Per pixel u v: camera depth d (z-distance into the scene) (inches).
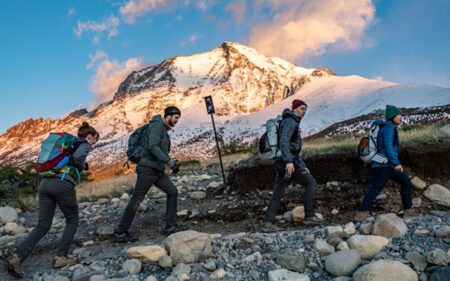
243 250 204.4
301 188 309.9
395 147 237.6
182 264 188.2
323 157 321.1
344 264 175.3
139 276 190.2
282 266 185.3
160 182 251.3
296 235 218.1
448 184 272.4
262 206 290.4
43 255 236.2
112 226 279.6
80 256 223.6
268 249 203.9
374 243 189.0
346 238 206.8
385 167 233.5
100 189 459.5
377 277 158.6
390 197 265.3
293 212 249.8
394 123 236.5
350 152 315.9
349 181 306.0
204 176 453.1
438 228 203.9
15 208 389.7
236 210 291.0
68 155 214.8
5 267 217.8
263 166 327.0
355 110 7081.7
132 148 247.6
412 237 198.7
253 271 182.5
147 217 302.5
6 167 506.6
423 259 173.8
